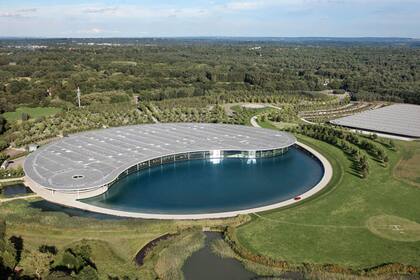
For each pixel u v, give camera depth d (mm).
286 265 98125
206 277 95250
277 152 189000
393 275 95188
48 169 151250
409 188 145250
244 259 101875
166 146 180000
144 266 97500
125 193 143375
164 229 114438
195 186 150750
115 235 110562
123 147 178000
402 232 113625
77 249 96250
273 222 119500
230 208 131375
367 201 134125
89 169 151500
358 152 176250
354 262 99688
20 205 127375
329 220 120625
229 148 178875
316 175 163375
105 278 91562
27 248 103125
